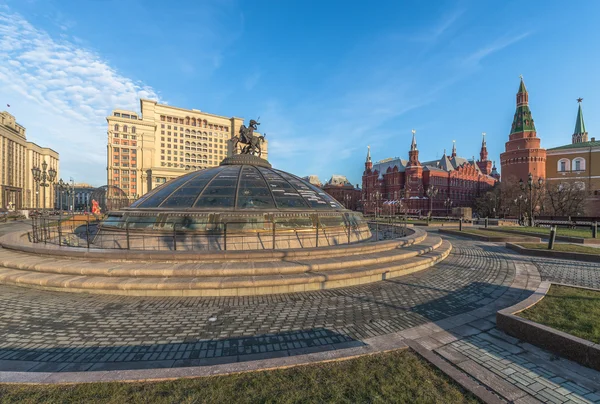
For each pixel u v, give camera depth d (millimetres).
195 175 16141
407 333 5715
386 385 3848
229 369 4086
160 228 11906
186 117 126875
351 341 5375
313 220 13531
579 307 6355
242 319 6363
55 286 8000
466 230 26469
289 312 6781
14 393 3574
